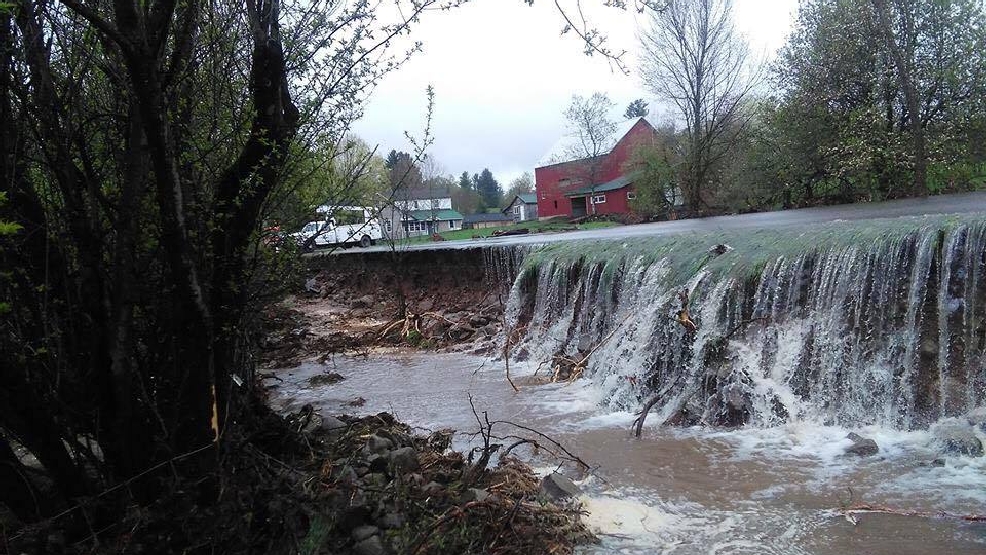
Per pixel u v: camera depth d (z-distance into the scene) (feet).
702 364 24.20
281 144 12.58
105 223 12.52
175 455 11.56
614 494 16.93
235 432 13.50
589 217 133.90
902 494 15.57
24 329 11.01
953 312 19.80
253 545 11.89
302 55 13.34
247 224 12.37
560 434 22.34
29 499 11.49
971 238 19.72
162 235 10.75
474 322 42.93
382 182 34.40
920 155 63.87
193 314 11.20
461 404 27.22
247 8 12.13
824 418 20.80
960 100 68.69
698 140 104.63
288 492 13.05
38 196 11.20
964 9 67.31
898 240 21.16
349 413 26.35
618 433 22.08
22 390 10.32
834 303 22.31
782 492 16.37
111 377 10.99
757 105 95.09
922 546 13.19
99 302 11.19
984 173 69.92
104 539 11.27
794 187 82.48
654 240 33.81
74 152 11.68
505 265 45.47
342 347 41.75
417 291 54.60
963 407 18.78
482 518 13.38
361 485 14.05
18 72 10.40
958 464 16.80
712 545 13.89
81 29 10.95
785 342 22.91
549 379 30.45
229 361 12.78
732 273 25.58
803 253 23.71
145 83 9.65
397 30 13.93
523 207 293.84
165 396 11.87
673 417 22.91
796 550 13.50
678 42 101.96
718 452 19.48
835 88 74.74
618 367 28.45
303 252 15.23
